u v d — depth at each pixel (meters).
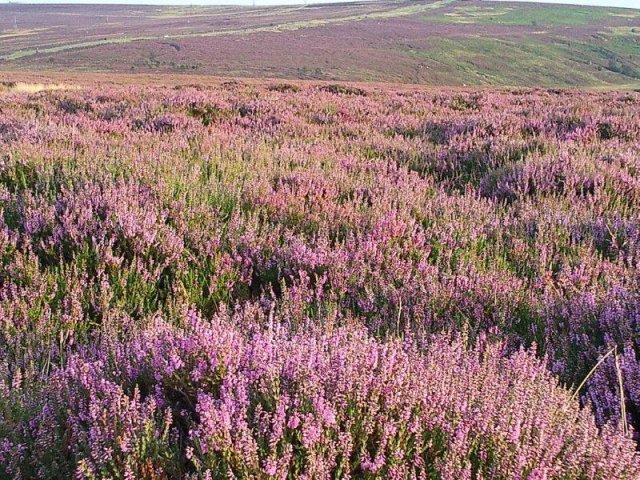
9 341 3.52
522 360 3.21
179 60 133.50
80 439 2.46
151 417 2.61
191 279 4.56
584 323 3.82
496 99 20.38
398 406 2.62
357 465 2.47
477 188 7.57
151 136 9.44
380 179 7.09
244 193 6.27
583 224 5.74
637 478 2.34
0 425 2.64
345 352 2.87
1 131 9.59
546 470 2.28
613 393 3.18
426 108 16.64
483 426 2.50
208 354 2.90
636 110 14.00
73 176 6.19
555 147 8.73
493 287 4.36
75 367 3.01
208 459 2.36
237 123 12.26
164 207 5.74
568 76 159.75
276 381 2.67
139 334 3.47
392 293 4.29
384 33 191.62
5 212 5.37
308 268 4.68
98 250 4.65
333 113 14.09
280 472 2.27
